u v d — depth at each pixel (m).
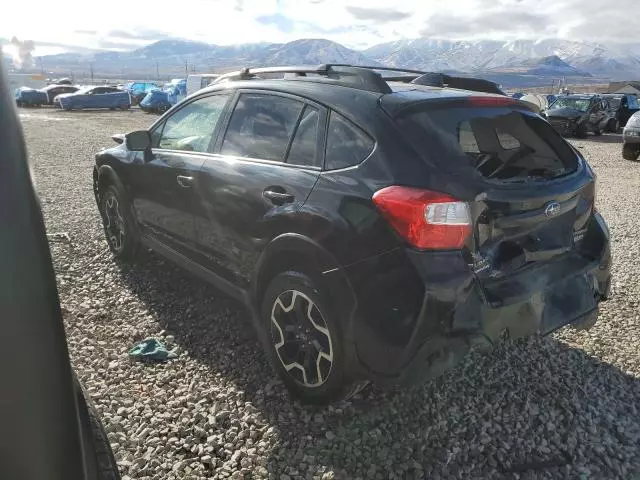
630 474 2.57
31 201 1.11
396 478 2.50
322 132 2.94
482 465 2.61
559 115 23.16
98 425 1.70
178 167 3.87
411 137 2.62
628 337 3.97
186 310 4.17
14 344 1.05
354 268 2.58
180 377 3.28
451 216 2.44
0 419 1.04
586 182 3.14
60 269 4.97
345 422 2.88
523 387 3.25
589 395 3.20
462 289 2.46
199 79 30.33
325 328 2.75
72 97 33.28
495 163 2.83
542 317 2.82
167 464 2.55
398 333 2.47
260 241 3.11
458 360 2.56
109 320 4.01
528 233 2.79
